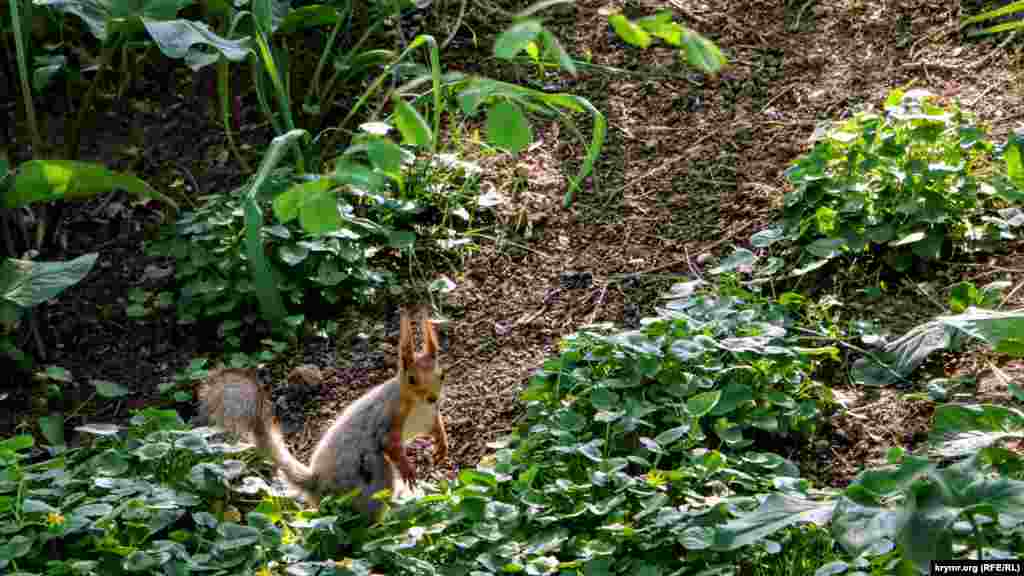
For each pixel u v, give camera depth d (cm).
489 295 579
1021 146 492
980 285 515
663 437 426
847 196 549
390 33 724
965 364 478
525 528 406
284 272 573
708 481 418
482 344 550
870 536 328
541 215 620
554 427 453
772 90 666
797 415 461
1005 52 644
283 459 442
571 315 558
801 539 389
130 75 713
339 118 680
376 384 534
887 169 548
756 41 700
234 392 442
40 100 701
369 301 579
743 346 462
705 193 614
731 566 373
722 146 638
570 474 438
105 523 399
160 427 460
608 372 480
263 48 577
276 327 549
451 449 493
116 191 653
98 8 566
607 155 650
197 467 425
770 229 570
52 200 588
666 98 676
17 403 536
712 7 730
